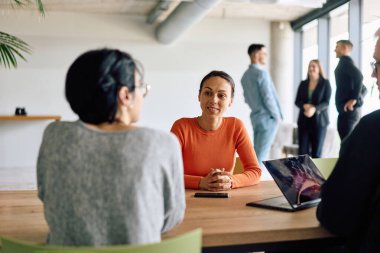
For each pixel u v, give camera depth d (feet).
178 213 4.02
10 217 4.99
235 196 6.12
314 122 18.79
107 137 3.62
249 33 30.01
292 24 29.91
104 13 28.07
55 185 3.61
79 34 27.84
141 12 27.84
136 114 4.10
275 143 25.38
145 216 3.55
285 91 29.96
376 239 4.02
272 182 7.35
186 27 24.80
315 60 19.03
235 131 7.68
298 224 4.58
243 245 4.35
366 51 21.38
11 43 12.57
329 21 26.45
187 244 3.18
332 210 4.29
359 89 16.52
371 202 4.15
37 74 27.32
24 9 26.58
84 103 3.74
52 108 27.58
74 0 24.56
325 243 4.67
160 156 3.67
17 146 27.35
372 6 20.74
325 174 7.96
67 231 3.58
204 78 7.79
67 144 3.63
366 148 4.17
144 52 28.78
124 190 3.51
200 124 7.67
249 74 17.07
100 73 3.71
